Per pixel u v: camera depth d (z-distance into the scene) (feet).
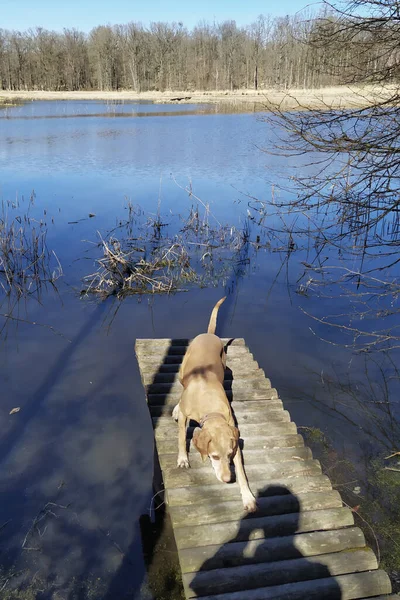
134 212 46.37
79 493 15.89
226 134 95.55
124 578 13.25
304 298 31.07
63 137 91.76
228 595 11.47
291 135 26.45
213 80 244.01
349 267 36.01
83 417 19.42
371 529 14.58
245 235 41.29
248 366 20.80
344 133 17.69
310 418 19.57
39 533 14.48
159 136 93.56
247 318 28.27
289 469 14.96
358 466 17.07
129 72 262.67
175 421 16.94
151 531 14.70
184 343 22.77
